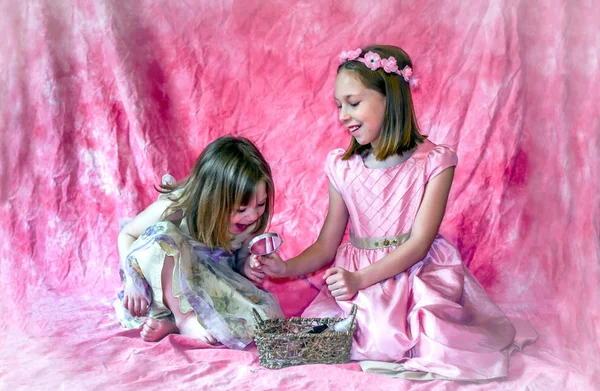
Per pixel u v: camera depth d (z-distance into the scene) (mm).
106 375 1344
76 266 2010
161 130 2092
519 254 1898
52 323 1671
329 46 2117
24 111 2080
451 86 2047
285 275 1679
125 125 2090
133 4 2117
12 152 2068
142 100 2074
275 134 2123
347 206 1716
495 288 1878
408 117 1652
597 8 1922
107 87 2096
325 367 1376
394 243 1646
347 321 1454
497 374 1333
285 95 2131
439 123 2051
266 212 1668
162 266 1535
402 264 1576
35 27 2086
